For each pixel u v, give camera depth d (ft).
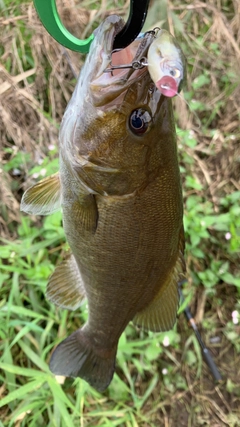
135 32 0.83
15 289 2.12
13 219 2.36
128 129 0.93
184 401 2.30
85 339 1.53
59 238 2.22
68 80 2.47
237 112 2.81
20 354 2.17
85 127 0.96
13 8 2.35
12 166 2.41
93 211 1.09
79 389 2.00
